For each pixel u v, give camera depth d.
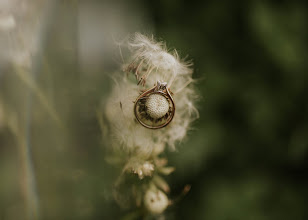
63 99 0.28
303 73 0.41
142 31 0.29
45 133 0.27
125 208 0.28
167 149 0.30
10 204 0.26
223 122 0.42
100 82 0.34
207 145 0.40
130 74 0.27
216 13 0.43
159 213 0.27
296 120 0.41
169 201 0.28
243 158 0.42
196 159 0.39
